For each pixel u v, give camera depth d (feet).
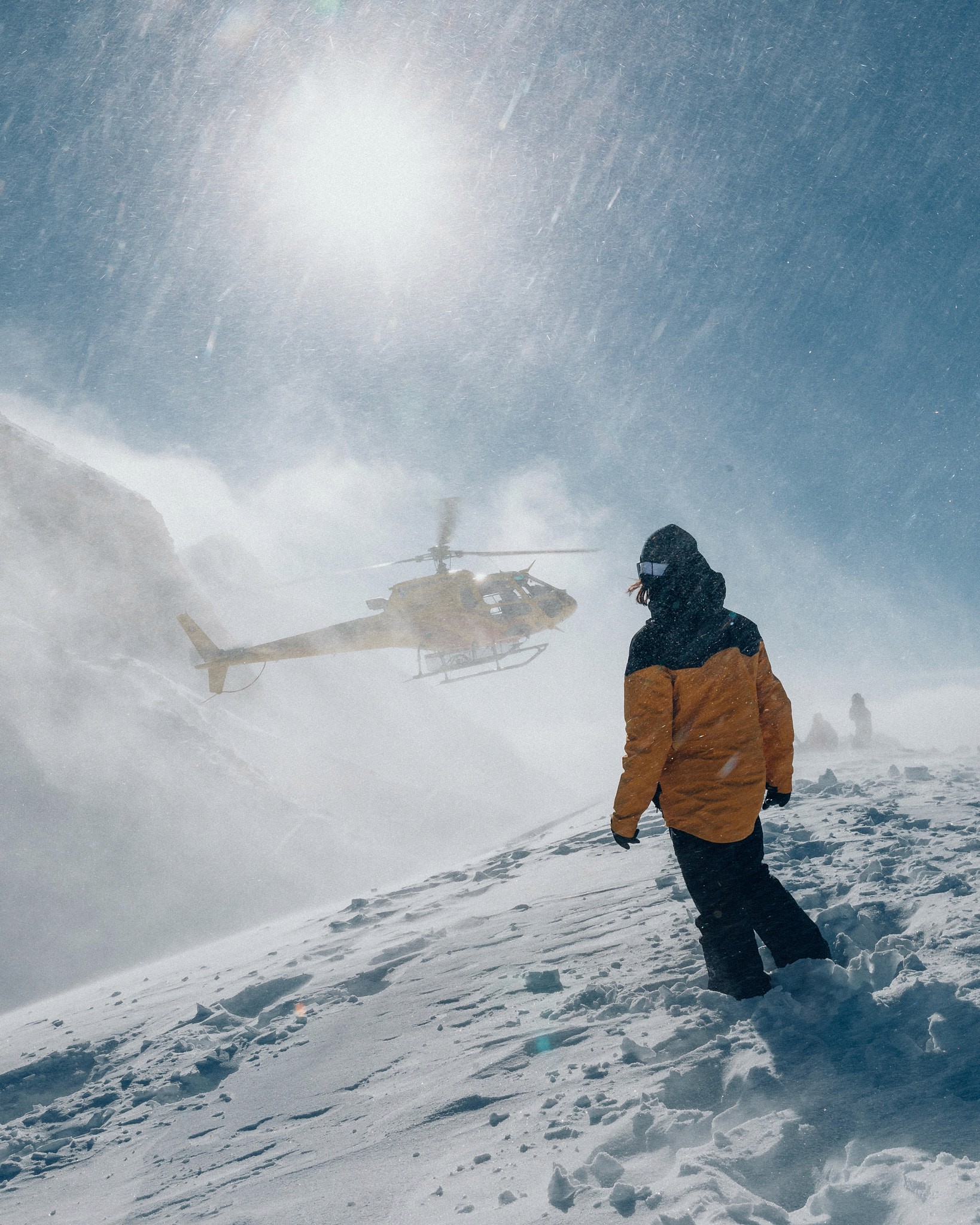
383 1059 9.74
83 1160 9.62
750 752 8.66
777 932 8.68
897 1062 6.07
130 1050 13.82
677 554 8.82
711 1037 7.46
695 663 8.62
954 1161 4.61
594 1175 5.53
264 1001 14.85
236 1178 7.66
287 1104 9.34
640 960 10.34
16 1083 13.44
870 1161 4.85
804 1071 6.23
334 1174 7.02
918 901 9.56
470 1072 8.34
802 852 13.85
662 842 18.15
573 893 15.81
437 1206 5.85
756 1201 4.70
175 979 20.63
